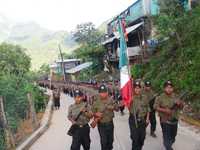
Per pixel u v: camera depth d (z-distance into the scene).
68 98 43.44
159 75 25.47
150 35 38.56
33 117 17.14
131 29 40.81
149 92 12.34
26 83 21.12
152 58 31.56
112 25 55.91
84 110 9.32
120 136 13.58
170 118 9.34
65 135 15.04
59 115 23.83
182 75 21.78
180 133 13.20
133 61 40.12
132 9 46.78
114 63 53.88
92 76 61.44
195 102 16.92
